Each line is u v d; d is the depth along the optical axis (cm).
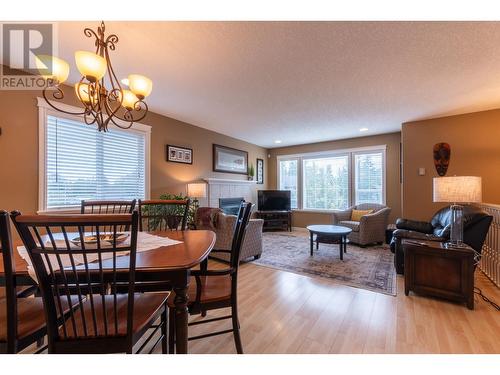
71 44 200
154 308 120
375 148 540
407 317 200
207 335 145
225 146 547
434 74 250
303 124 454
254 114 395
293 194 675
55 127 277
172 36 188
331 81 268
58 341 95
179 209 356
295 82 271
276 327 187
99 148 322
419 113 382
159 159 400
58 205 279
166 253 128
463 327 184
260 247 372
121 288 157
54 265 108
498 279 256
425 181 414
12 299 92
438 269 227
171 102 340
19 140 248
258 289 259
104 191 328
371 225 446
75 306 119
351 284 270
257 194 662
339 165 600
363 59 220
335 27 175
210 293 148
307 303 226
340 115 396
